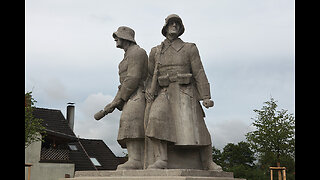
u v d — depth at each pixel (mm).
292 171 15789
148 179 5008
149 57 6566
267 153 14000
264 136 14156
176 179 4758
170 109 6039
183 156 6105
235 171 17656
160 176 4977
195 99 6180
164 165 5695
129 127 6113
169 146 6062
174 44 6367
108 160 29156
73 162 26109
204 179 5008
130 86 6309
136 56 6383
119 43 6602
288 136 13961
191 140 5902
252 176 17141
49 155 24188
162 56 6332
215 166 5918
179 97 6102
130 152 6203
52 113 27344
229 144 34219
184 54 6250
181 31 6480
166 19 6352
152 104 6051
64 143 25594
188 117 6004
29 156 23312
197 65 6223
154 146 5840
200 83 6164
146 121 6043
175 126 5988
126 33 6629
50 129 25172
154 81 6234
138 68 6371
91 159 28422
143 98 6391
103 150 30375
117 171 5648
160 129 5730
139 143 6250
